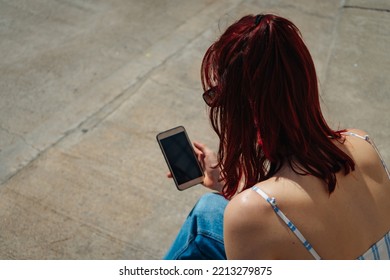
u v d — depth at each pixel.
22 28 4.43
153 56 4.24
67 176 3.07
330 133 1.21
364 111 3.92
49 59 4.08
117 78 3.95
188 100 3.80
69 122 3.49
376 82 4.25
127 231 2.79
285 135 1.13
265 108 1.09
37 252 2.63
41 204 2.89
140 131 3.47
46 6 4.76
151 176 3.14
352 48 4.64
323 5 5.30
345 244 1.13
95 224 2.81
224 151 1.34
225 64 1.12
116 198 2.96
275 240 1.07
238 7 5.05
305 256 1.08
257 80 1.08
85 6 4.84
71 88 3.80
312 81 1.11
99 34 4.44
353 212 1.16
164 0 5.05
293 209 1.08
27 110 3.57
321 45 4.65
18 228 2.74
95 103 3.68
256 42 1.07
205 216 1.51
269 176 1.19
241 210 1.09
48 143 3.30
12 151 3.22
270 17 1.09
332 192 1.13
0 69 3.92
